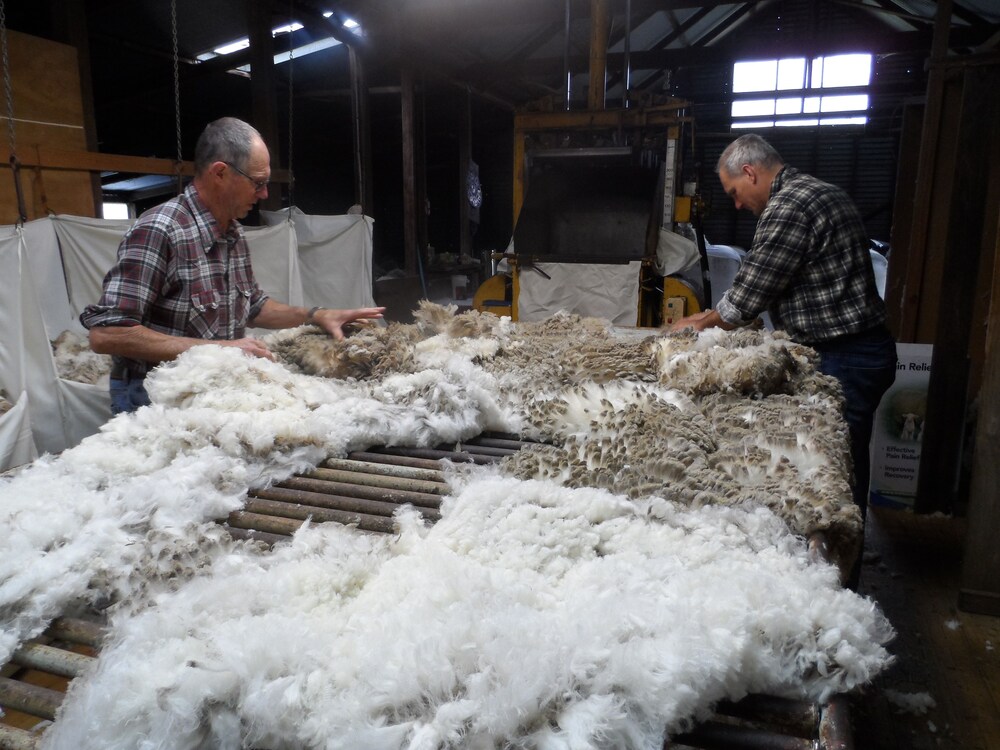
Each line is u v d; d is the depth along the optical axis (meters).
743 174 2.65
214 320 2.04
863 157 10.88
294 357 1.65
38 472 0.99
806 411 1.24
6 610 0.72
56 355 3.11
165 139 8.02
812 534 0.88
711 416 1.26
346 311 1.84
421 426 1.23
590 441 1.09
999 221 2.47
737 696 0.60
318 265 4.63
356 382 1.51
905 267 4.39
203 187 1.99
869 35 10.12
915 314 3.73
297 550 0.82
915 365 3.52
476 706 0.52
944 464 3.52
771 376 1.40
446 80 8.26
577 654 0.57
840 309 2.46
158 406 1.20
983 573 2.64
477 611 0.63
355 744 0.52
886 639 0.66
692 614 0.62
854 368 2.48
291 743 0.54
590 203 4.86
